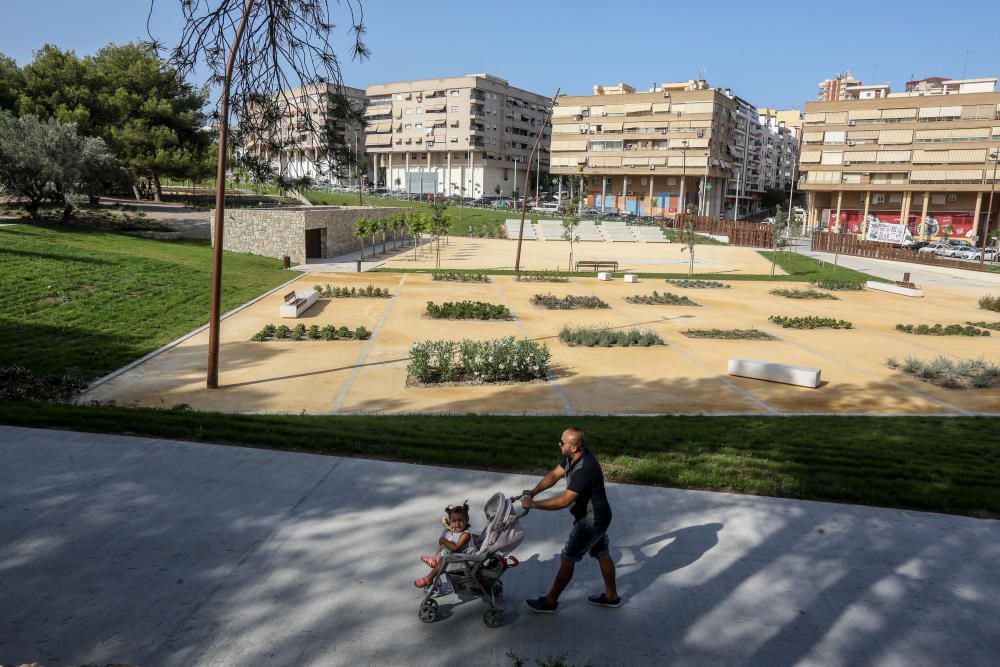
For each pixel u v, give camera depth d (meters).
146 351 17.94
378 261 46.19
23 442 8.08
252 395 14.45
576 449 4.90
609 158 98.69
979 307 32.66
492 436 9.72
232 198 70.19
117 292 23.67
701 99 92.06
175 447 8.08
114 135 53.81
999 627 4.84
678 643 4.59
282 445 8.41
